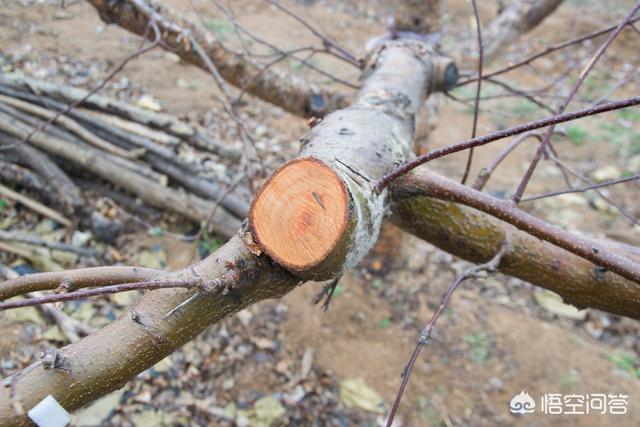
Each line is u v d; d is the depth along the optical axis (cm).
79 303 329
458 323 418
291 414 331
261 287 145
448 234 198
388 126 190
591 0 1088
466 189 168
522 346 410
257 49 658
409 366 145
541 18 466
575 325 443
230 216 379
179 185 392
